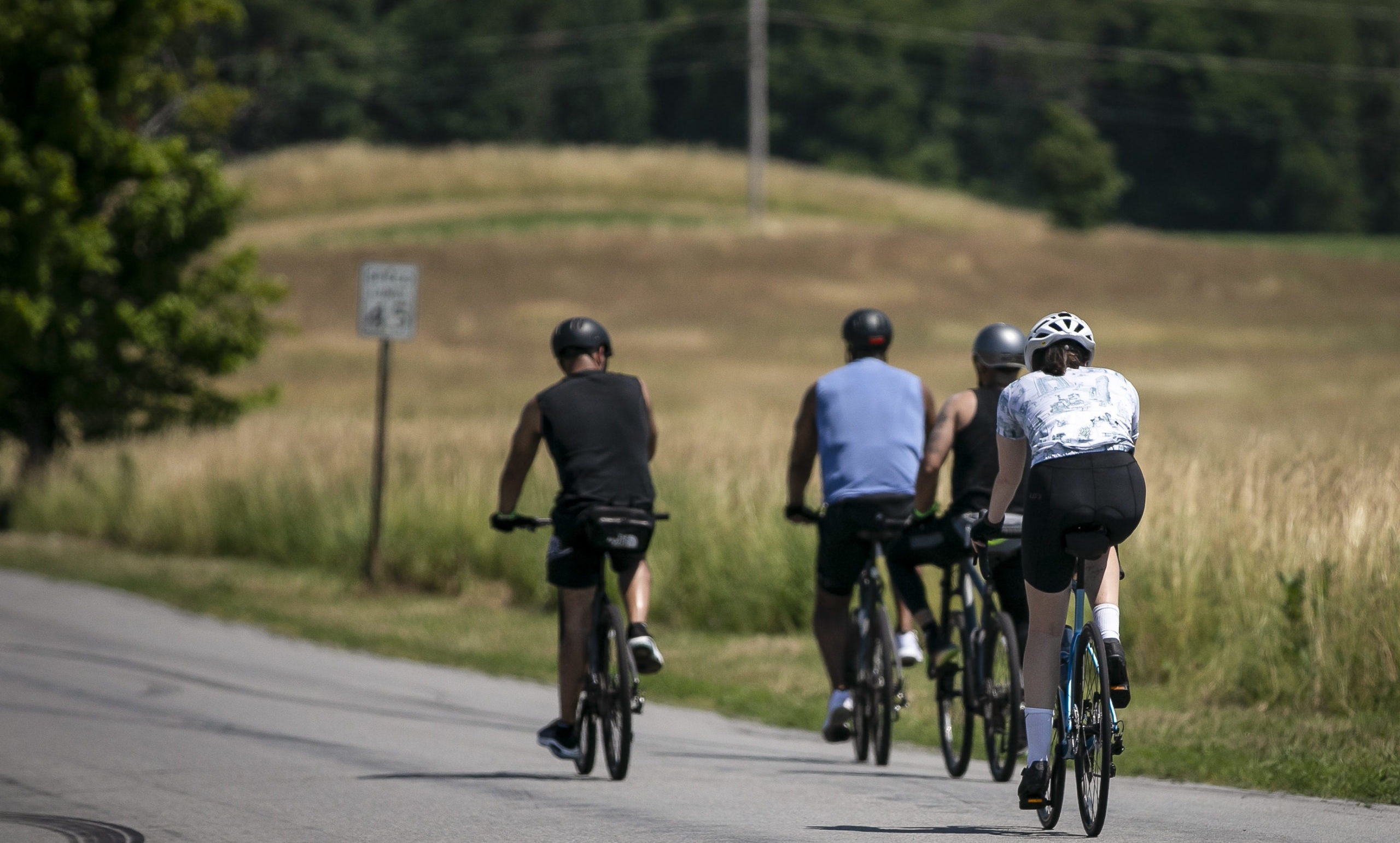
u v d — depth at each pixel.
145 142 96.56
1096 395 23.62
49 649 50.28
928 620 32.22
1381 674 37.09
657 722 39.88
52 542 83.69
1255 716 37.25
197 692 42.66
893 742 36.56
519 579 62.72
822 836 25.16
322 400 159.75
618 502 30.44
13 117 94.19
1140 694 40.94
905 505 32.78
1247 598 42.34
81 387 95.69
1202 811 26.89
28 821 26.97
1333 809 27.14
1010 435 24.33
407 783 30.41
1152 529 45.25
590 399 30.94
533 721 39.12
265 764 32.50
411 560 66.88
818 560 34.28
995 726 30.33
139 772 31.50
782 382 173.88
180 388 101.12
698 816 27.06
